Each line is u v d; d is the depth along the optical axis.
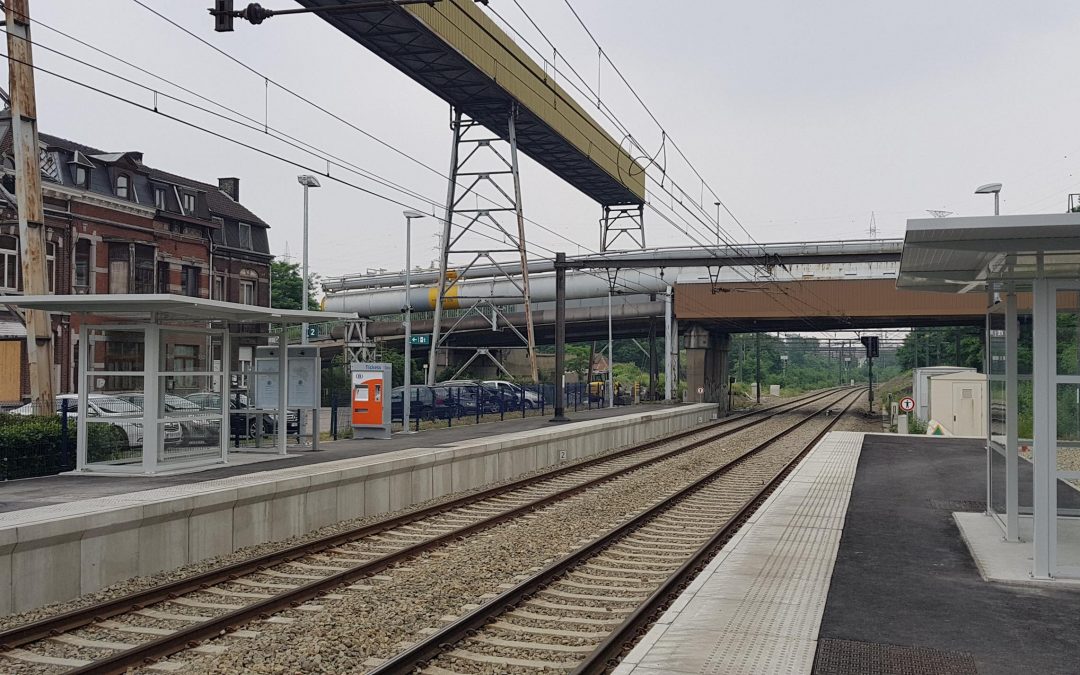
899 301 53.75
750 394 96.44
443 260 45.47
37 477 14.95
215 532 11.77
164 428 15.51
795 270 54.97
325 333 70.25
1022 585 9.45
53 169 37.34
